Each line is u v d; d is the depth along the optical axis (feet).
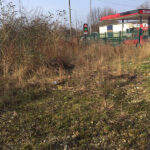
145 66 23.79
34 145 8.73
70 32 36.88
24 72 19.20
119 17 78.54
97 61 27.30
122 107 12.48
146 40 43.29
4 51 19.57
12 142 9.05
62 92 15.64
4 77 17.43
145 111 11.74
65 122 10.69
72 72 21.85
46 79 18.53
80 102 13.48
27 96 14.61
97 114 11.54
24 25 22.45
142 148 8.33
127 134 9.45
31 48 21.30
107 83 17.11
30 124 10.59
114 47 40.60
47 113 11.88
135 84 17.17
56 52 24.68
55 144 8.79
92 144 8.78
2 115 11.74
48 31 25.11
